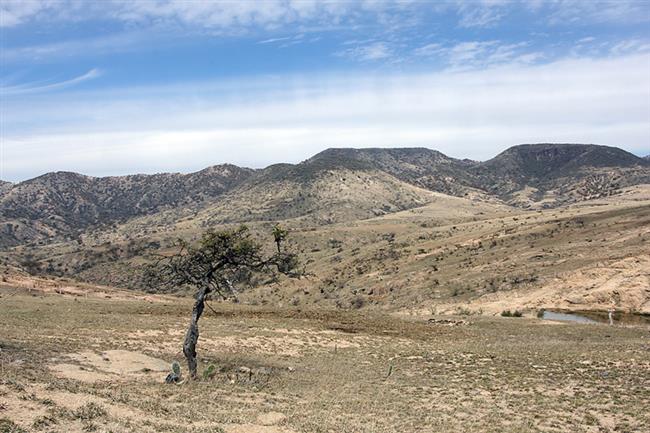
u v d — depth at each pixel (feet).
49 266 618.85
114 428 49.49
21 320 140.36
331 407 75.00
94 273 561.43
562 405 79.51
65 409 52.47
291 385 89.25
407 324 177.68
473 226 560.61
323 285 392.68
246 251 98.22
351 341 144.46
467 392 88.38
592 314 213.25
